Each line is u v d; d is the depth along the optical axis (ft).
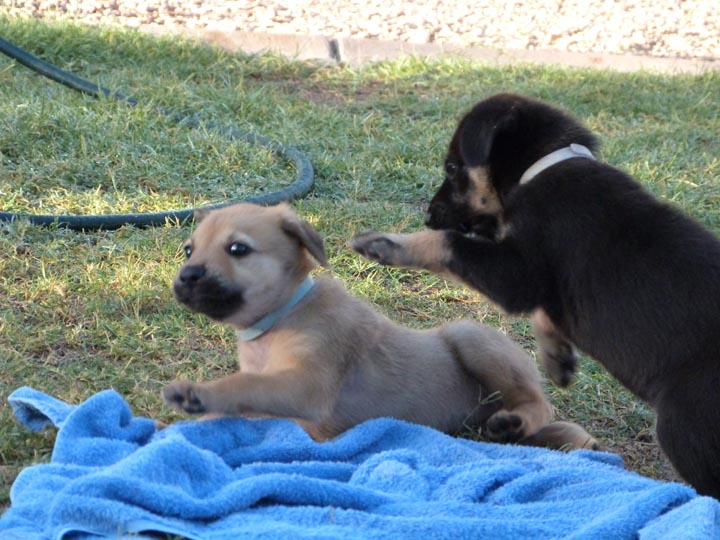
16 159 32.04
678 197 33.94
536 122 21.17
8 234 26.96
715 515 14.69
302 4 58.59
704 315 17.75
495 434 19.10
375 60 50.14
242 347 18.81
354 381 18.85
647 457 20.43
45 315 23.27
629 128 41.88
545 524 14.75
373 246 21.38
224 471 16.02
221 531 14.10
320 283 18.94
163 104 38.86
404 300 26.43
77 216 27.91
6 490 16.22
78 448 16.19
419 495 16.02
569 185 19.70
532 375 20.15
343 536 13.82
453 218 22.39
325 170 34.45
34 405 17.88
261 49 50.19
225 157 33.73
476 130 20.97
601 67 53.52
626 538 14.48
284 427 17.67
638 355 18.30
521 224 20.01
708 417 16.99
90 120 34.68
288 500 15.33
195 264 17.57
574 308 19.47
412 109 42.68
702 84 49.42
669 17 63.36
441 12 60.18
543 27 59.72
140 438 17.42
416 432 18.34
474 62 50.29
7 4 52.54
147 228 28.53
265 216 18.29
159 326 23.17
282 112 39.91
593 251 19.02
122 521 13.71
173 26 52.80
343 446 17.66
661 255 18.42
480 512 15.34
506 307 20.51
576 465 17.31
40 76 40.40
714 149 40.29
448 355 20.01
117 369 21.29
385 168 35.22
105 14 53.31
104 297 24.29
